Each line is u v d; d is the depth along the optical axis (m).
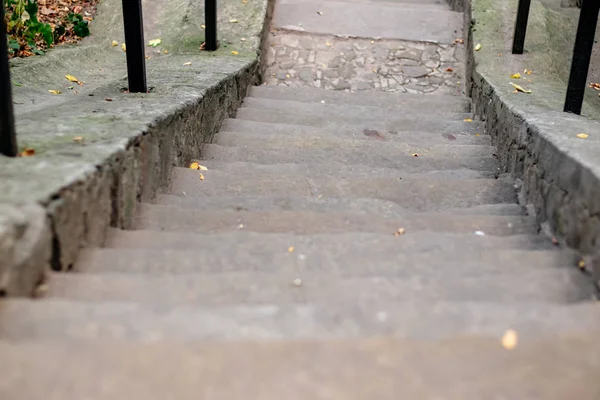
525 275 2.25
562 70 6.75
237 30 7.27
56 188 2.07
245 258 2.41
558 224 2.87
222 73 5.43
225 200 3.34
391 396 1.34
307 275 2.19
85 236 2.34
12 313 1.62
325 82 7.09
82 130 3.01
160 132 3.40
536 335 1.59
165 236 2.65
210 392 1.34
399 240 2.73
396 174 4.15
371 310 1.71
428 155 4.69
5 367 1.38
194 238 2.66
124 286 1.99
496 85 5.38
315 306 1.73
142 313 1.66
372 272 2.35
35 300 1.71
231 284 2.07
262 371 1.40
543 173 3.22
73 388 1.33
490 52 6.68
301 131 5.25
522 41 6.58
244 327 1.60
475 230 3.07
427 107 6.47
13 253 1.77
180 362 1.42
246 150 4.56
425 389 1.37
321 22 8.02
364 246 2.66
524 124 3.80
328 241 2.69
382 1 9.25
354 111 5.97
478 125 5.62
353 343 1.52
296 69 7.28
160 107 3.68
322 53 7.54
